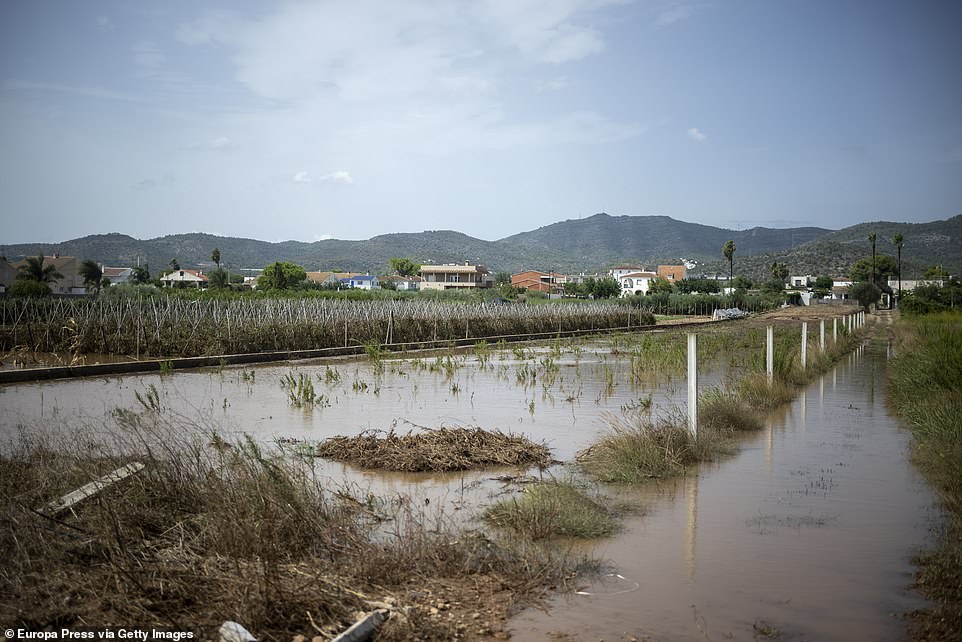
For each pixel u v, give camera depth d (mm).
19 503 5879
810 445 11336
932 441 10477
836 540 6789
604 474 9055
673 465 9508
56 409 12914
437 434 10664
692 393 10438
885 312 100500
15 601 4758
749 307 96000
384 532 6613
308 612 4793
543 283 152500
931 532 7023
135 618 4645
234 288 99938
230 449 9148
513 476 9109
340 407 14711
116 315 27719
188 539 5832
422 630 4691
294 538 5938
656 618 5074
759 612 5207
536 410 14766
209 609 4840
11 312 29766
